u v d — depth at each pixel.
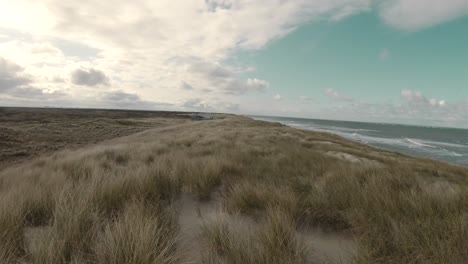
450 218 2.56
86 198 3.07
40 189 3.71
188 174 4.80
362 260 1.98
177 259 2.09
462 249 2.11
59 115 58.47
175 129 33.25
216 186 4.55
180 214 3.34
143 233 2.10
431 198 3.12
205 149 10.02
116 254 1.95
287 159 7.86
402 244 2.18
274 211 2.84
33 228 2.71
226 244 2.29
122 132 34.22
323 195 3.56
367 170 5.09
